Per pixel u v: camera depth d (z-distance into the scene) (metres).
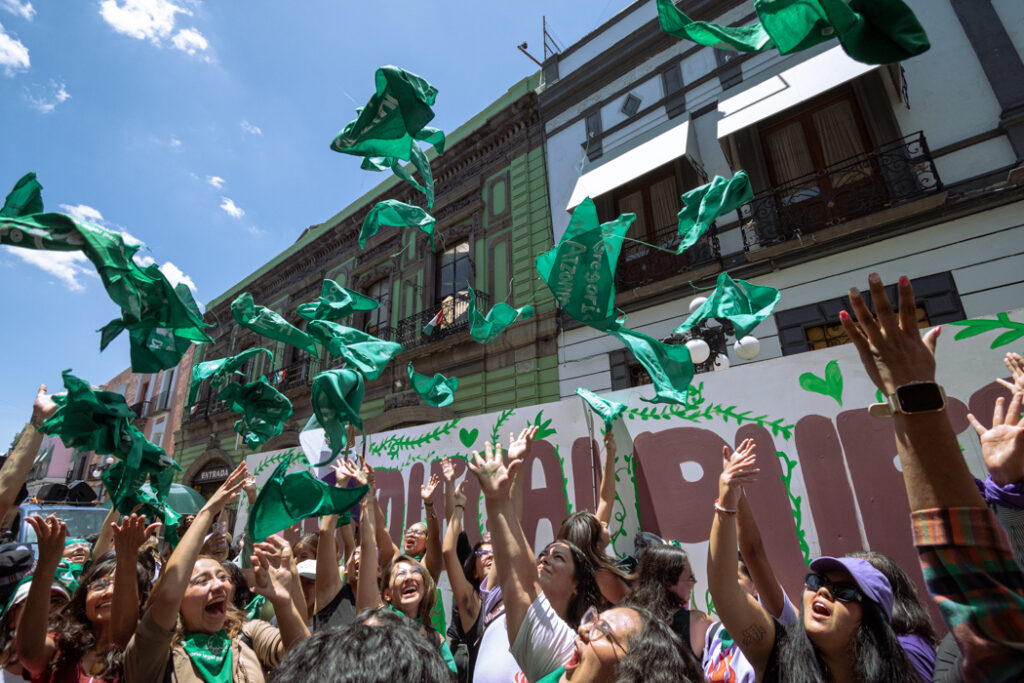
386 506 4.51
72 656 1.89
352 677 0.87
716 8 8.66
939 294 6.03
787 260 7.11
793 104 6.82
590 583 2.10
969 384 2.50
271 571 2.04
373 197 14.16
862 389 2.74
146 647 1.56
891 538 2.50
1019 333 2.43
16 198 1.71
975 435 2.42
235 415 15.56
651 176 8.92
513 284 10.07
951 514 0.90
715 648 1.97
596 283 2.14
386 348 2.18
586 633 1.37
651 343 2.22
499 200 11.10
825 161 7.34
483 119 12.04
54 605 2.42
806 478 2.76
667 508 3.10
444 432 4.37
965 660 0.87
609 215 9.17
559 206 9.88
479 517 3.96
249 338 16.83
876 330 1.04
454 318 10.95
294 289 15.71
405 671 0.92
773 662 1.54
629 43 9.65
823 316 6.71
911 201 6.25
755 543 1.88
